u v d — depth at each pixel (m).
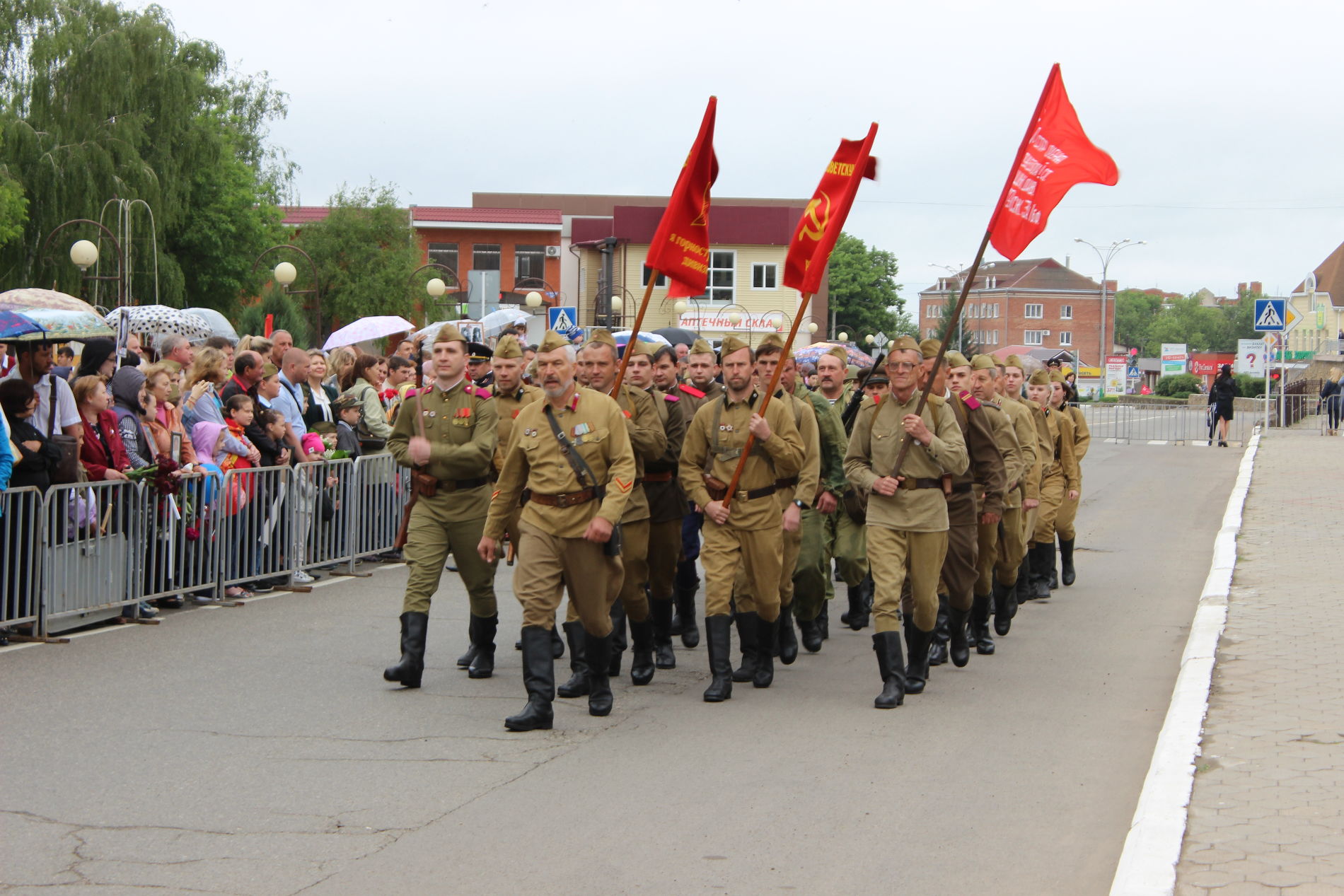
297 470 11.37
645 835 5.17
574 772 6.05
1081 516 18.09
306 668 8.23
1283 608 9.90
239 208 45.53
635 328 8.27
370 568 12.63
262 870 4.73
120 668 8.09
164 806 5.45
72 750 6.27
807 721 7.13
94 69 36.09
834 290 89.44
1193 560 14.04
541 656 6.88
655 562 8.55
